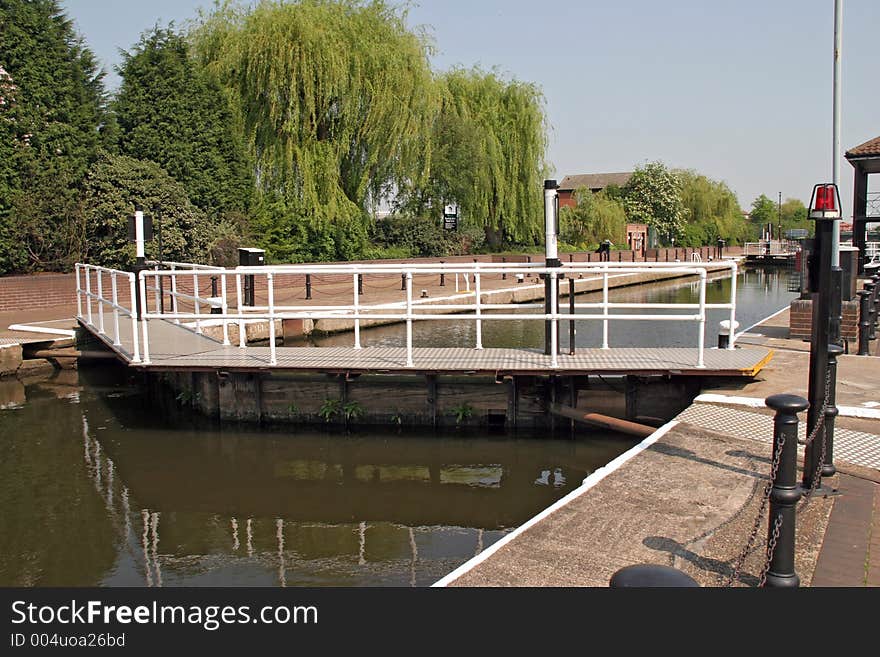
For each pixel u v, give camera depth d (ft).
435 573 17.98
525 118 120.06
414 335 57.00
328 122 84.89
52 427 32.12
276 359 30.17
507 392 29.53
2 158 64.85
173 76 77.92
